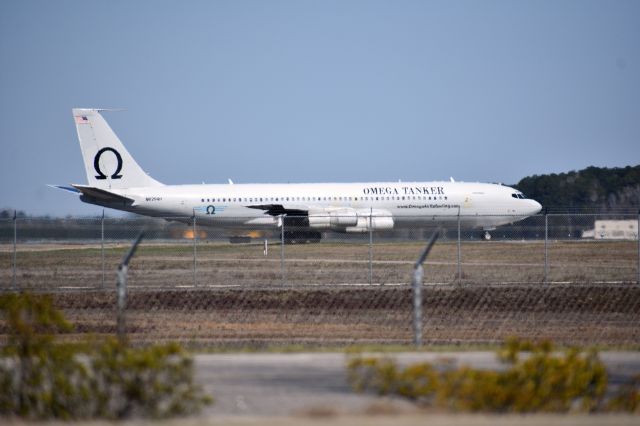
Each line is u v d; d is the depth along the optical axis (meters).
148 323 111.81
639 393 60.00
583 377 58.34
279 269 175.38
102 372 56.62
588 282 139.38
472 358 75.19
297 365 71.81
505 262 193.25
